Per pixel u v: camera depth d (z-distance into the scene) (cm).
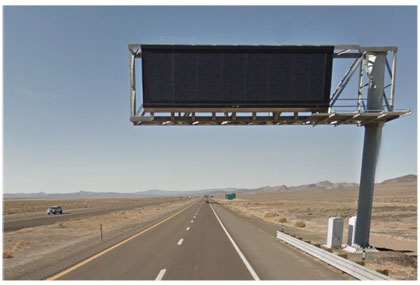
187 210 5869
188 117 1598
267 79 1510
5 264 1178
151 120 1510
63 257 1302
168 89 1493
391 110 1546
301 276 957
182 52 1487
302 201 11019
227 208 6831
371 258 1411
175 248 1513
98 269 1052
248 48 1496
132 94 1498
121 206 8994
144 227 2691
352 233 1616
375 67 1566
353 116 1526
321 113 1520
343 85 1563
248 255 1316
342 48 1531
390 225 3188
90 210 6750
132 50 1499
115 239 1900
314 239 1997
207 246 1577
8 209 7344
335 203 8781
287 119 1620
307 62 1514
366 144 1602
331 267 1087
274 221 3659
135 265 1115
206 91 1502
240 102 1509
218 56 1495
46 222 3703
